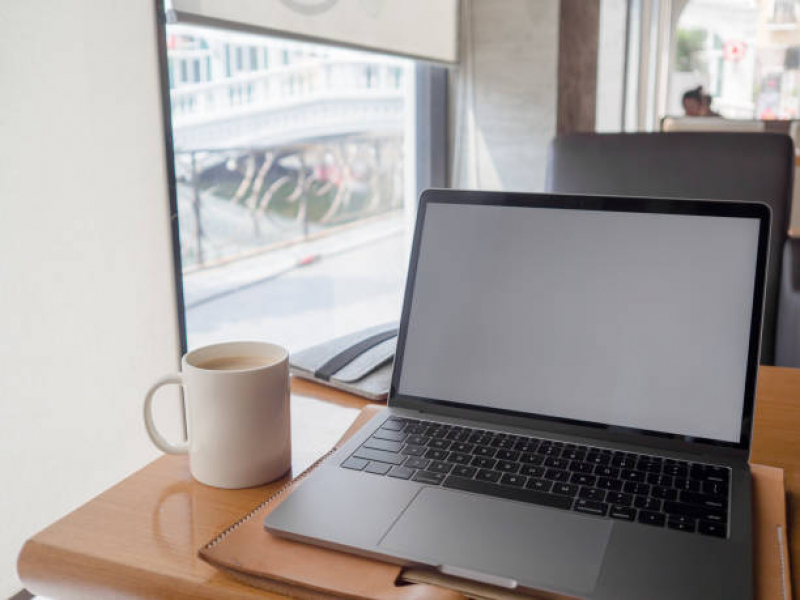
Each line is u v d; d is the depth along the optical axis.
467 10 2.43
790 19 4.96
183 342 1.30
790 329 1.33
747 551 0.51
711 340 0.66
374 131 5.76
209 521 0.60
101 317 1.18
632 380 0.68
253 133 5.38
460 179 2.59
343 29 1.78
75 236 1.13
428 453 0.65
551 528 0.54
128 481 0.66
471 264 0.76
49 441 1.14
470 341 0.74
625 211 0.71
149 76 1.17
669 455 0.64
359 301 3.97
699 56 5.08
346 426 0.79
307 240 5.77
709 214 0.68
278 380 0.64
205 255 4.94
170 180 1.23
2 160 1.03
